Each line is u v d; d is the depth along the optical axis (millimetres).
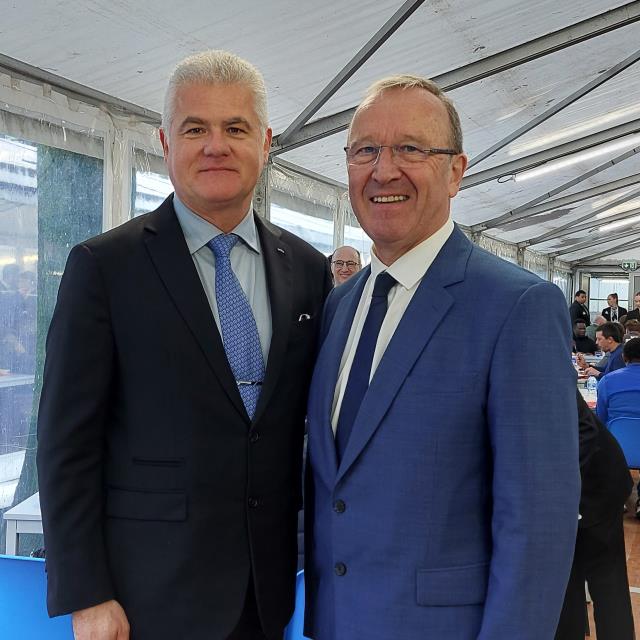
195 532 1129
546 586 933
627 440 3971
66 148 2818
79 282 1119
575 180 8234
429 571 990
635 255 16719
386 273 1151
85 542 1098
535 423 943
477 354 992
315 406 1201
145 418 1138
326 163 4852
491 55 3832
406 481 1004
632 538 3877
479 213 8867
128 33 2408
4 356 2590
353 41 2938
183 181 1182
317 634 1180
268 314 1279
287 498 1281
